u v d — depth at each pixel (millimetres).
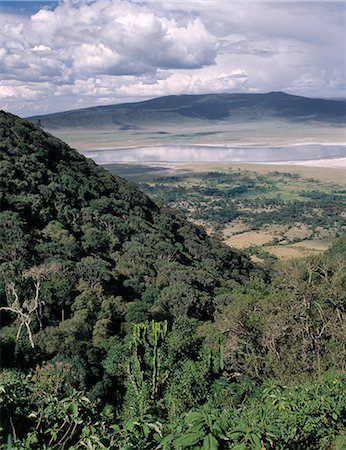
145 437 5570
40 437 6598
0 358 23375
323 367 22062
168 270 51812
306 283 26438
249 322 24922
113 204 67062
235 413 9688
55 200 56062
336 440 9219
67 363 25250
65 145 77312
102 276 40531
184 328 25047
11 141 63062
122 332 34219
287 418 8719
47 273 36531
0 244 40938
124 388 25609
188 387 17375
